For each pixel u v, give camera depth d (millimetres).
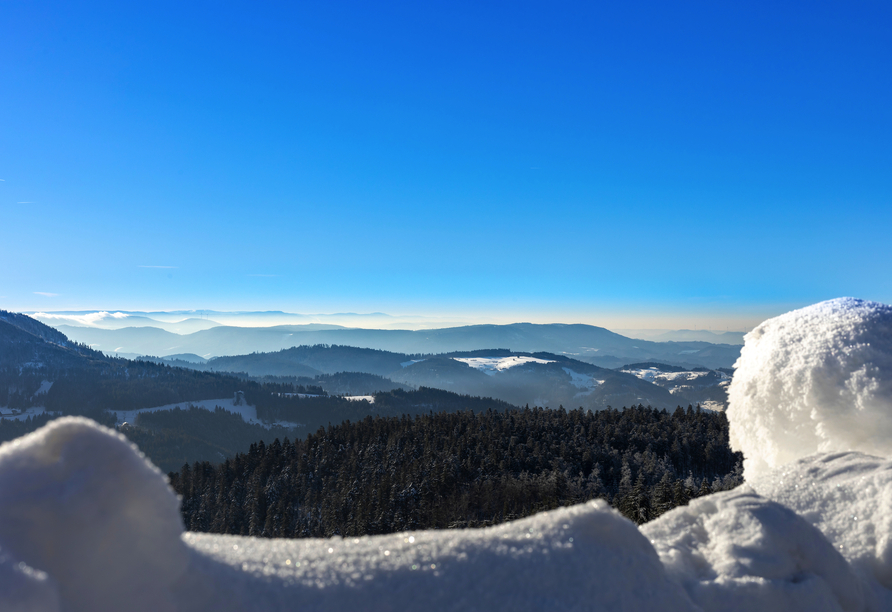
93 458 1311
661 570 1794
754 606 1816
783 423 3588
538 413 124812
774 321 4148
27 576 979
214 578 1383
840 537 2584
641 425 103812
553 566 1585
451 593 1474
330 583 1460
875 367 3299
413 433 113688
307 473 97812
